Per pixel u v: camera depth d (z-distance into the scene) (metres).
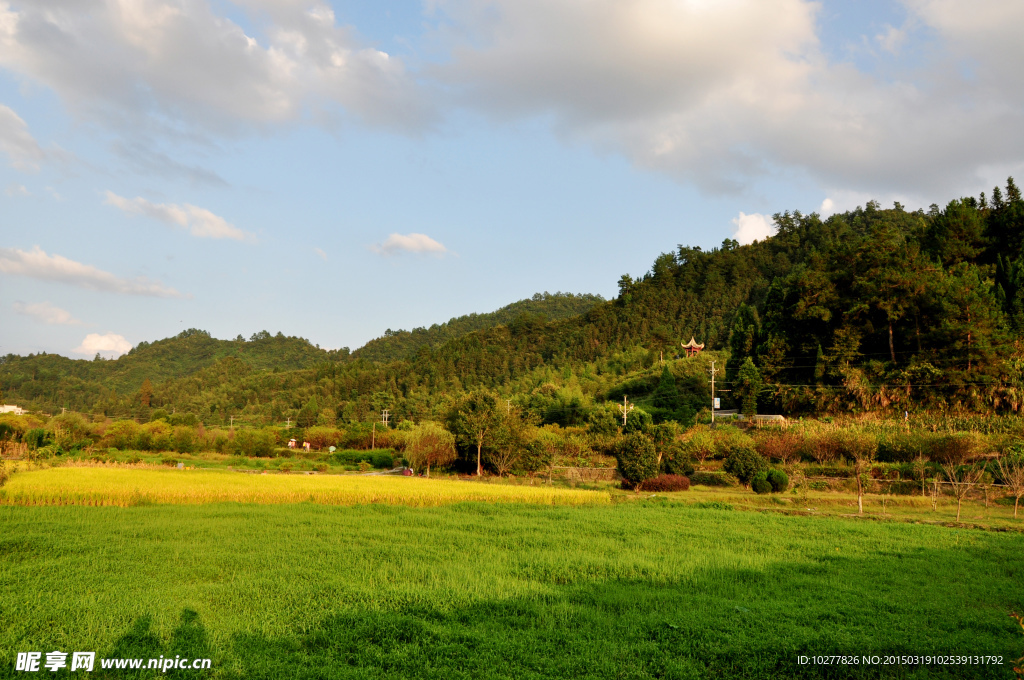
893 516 33.25
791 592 17.06
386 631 13.38
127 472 42.84
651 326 181.88
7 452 65.56
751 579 18.45
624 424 72.06
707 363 106.31
